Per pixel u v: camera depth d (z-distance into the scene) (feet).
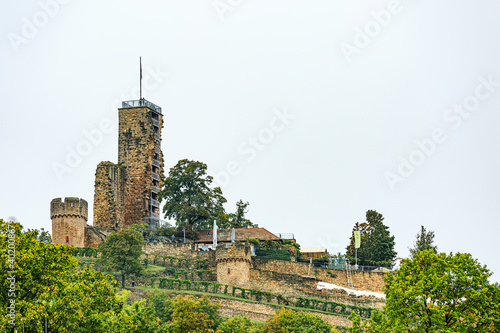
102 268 467.52
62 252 295.69
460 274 275.18
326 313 463.01
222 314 456.45
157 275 485.97
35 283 283.79
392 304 273.75
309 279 493.36
